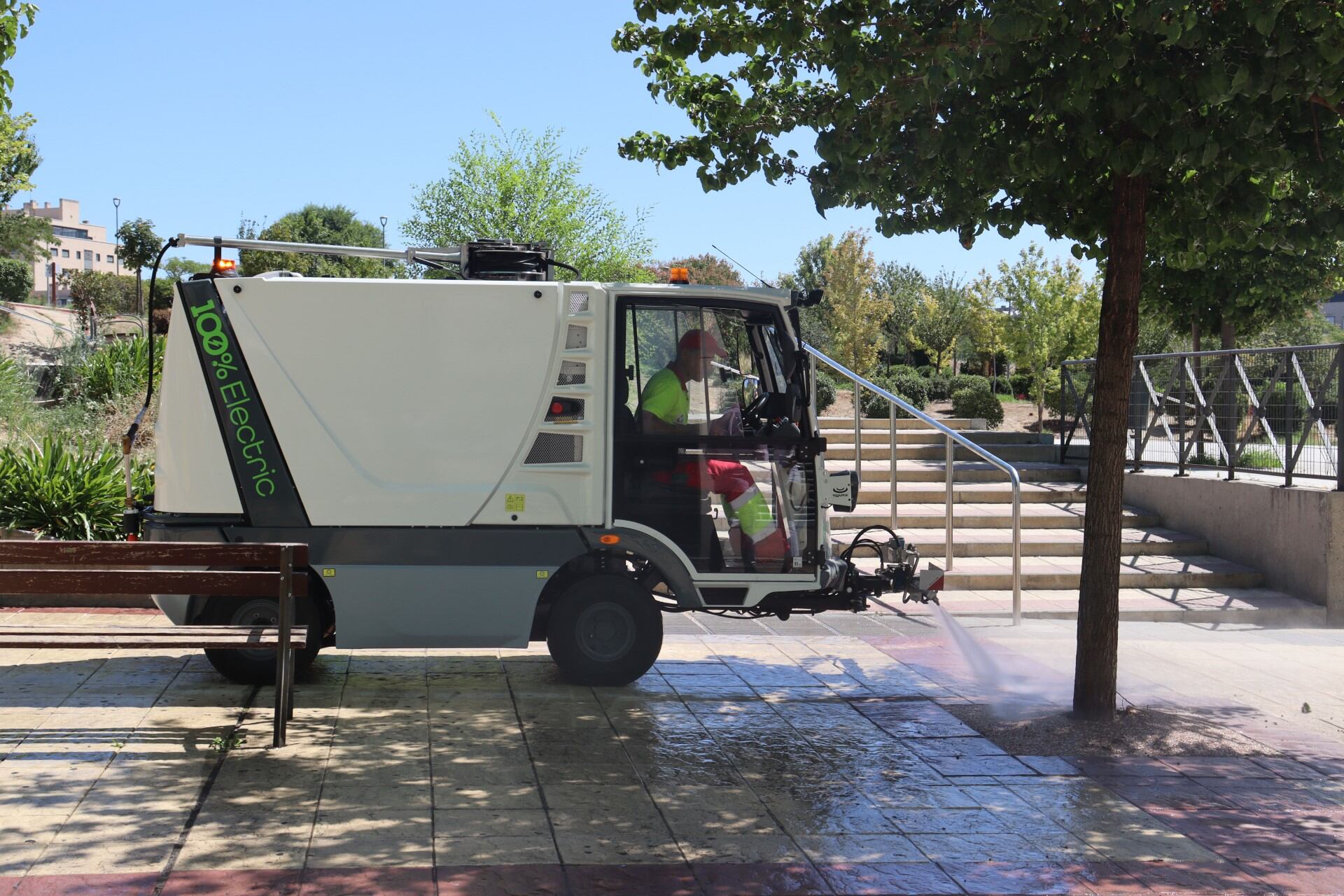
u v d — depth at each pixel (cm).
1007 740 624
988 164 612
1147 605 1036
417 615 679
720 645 848
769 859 453
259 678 693
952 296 4653
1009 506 1300
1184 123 567
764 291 692
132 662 741
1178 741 631
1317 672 809
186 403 672
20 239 5384
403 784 525
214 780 521
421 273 2577
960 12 566
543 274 748
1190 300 1424
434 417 676
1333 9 506
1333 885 442
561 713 654
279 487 671
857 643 865
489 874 427
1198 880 445
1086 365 1452
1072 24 541
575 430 682
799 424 702
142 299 4881
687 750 592
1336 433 1063
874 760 585
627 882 426
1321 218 634
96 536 988
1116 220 650
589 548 686
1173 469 1312
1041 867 453
